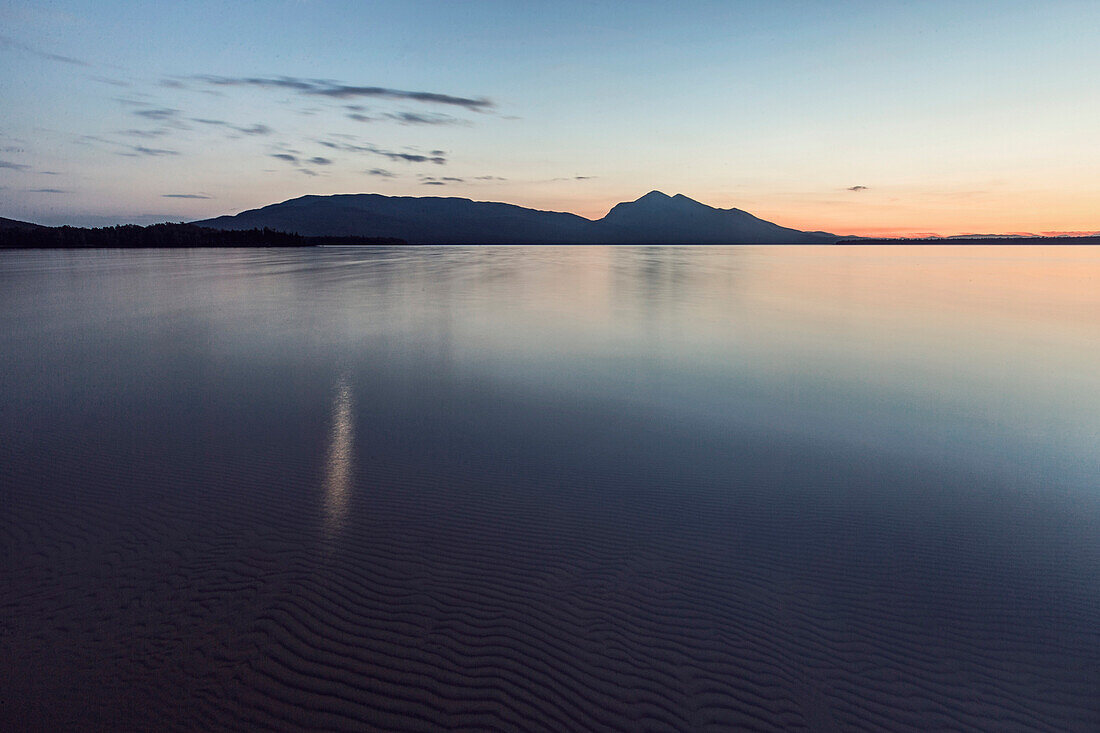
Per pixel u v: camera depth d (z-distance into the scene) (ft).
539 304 74.38
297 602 13.06
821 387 33.99
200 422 25.64
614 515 17.53
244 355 40.52
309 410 27.81
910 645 12.07
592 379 34.86
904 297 88.99
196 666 11.21
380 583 13.84
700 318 62.69
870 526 17.13
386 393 31.19
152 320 57.00
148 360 38.55
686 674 11.23
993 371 38.91
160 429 24.61
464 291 91.86
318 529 16.31
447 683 10.92
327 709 10.32
